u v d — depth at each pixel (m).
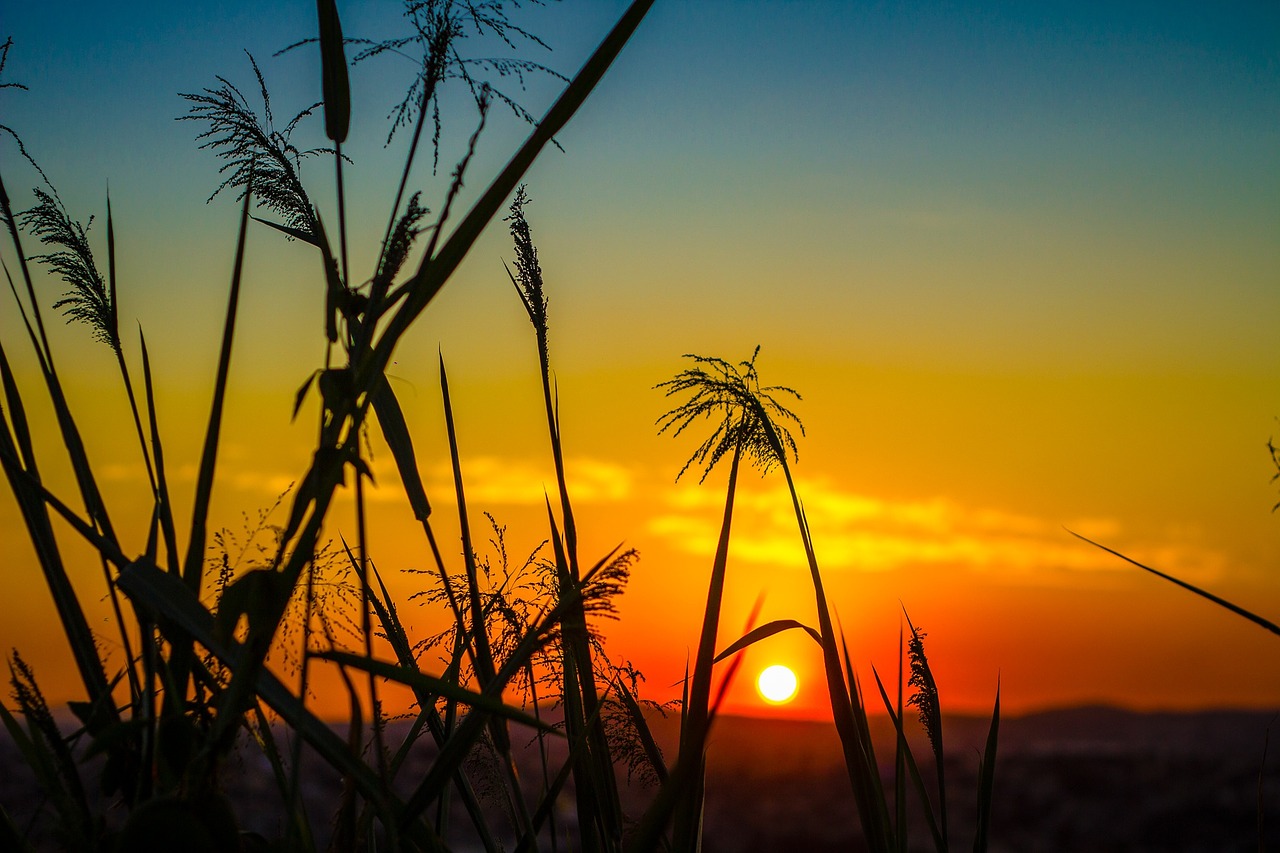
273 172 1.75
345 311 1.73
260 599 1.59
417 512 1.96
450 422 2.06
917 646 2.16
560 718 2.05
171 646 1.69
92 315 1.86
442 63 1.68
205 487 1.72
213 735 1.57
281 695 1.64
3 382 1.86
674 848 1.86
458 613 1.97
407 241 1.67
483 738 1.98
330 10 1.76
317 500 1.62
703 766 1.92
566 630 1.80
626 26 1.76
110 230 1.89
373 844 1.84
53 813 1.71
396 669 1.65
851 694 2.07
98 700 1.73
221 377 1.74
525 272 2.11
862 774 2.00
